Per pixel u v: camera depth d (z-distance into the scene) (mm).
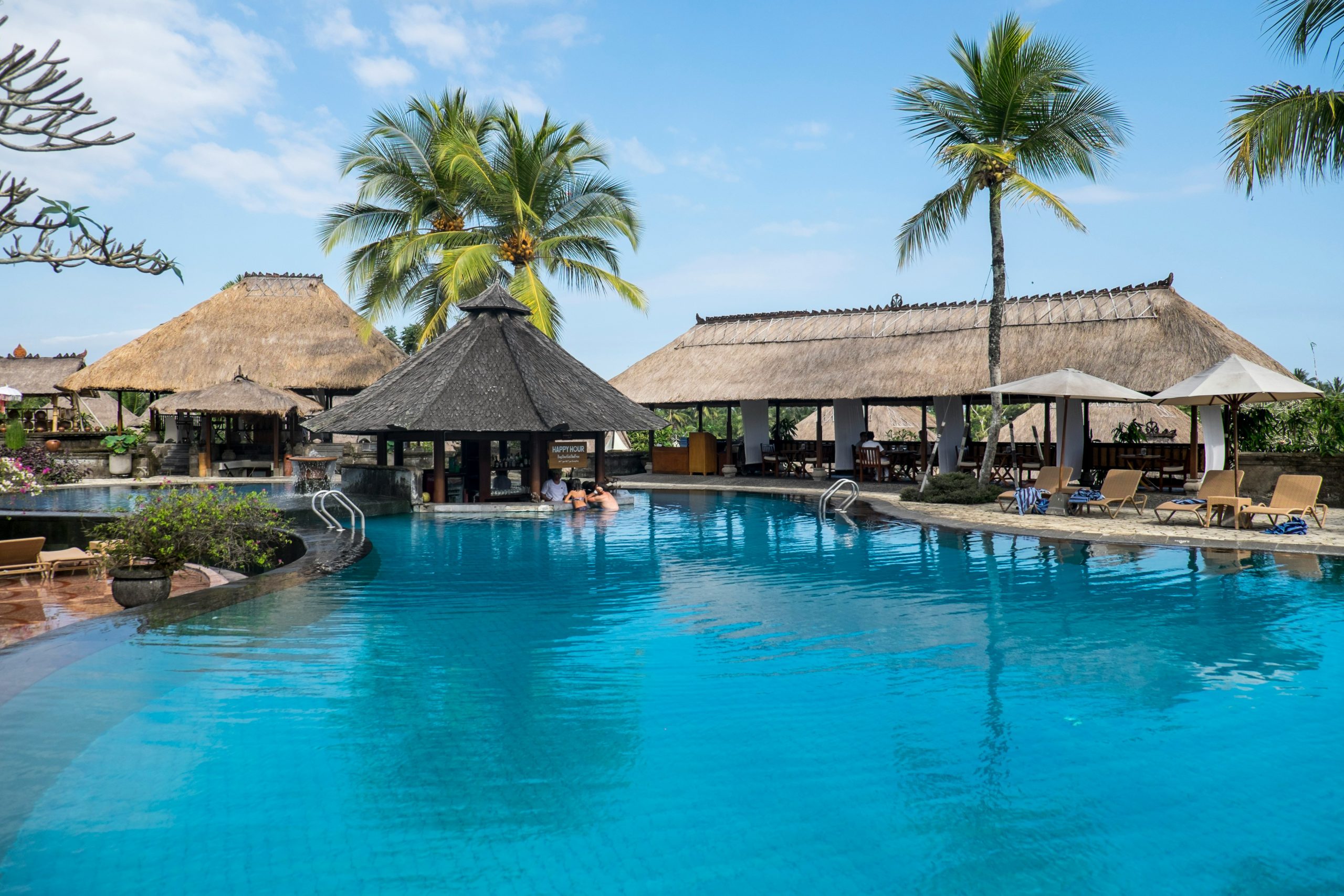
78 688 5949
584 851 4031
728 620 8273
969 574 10672
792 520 16781
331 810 4395
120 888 3703
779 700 6023
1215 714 5730
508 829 4223
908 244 19562
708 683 6375
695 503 20312
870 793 4609
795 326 29062
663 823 4293
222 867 3863
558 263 31453
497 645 7359
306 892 3689
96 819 4270
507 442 24328
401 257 27828
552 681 6395
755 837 4176
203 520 9758
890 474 24453
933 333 25469
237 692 6000
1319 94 13078
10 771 4750
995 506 17984
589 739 5316
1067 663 6859
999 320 18438
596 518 17250
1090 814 4395
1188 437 27922
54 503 19422
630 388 29703
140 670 6359
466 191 31172
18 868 3838
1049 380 16734
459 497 20062
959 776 4820
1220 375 13883
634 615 8484
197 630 7383
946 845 4090
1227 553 11797
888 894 3686
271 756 5008
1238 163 13594
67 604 9609
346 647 7234
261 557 10945
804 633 7793
